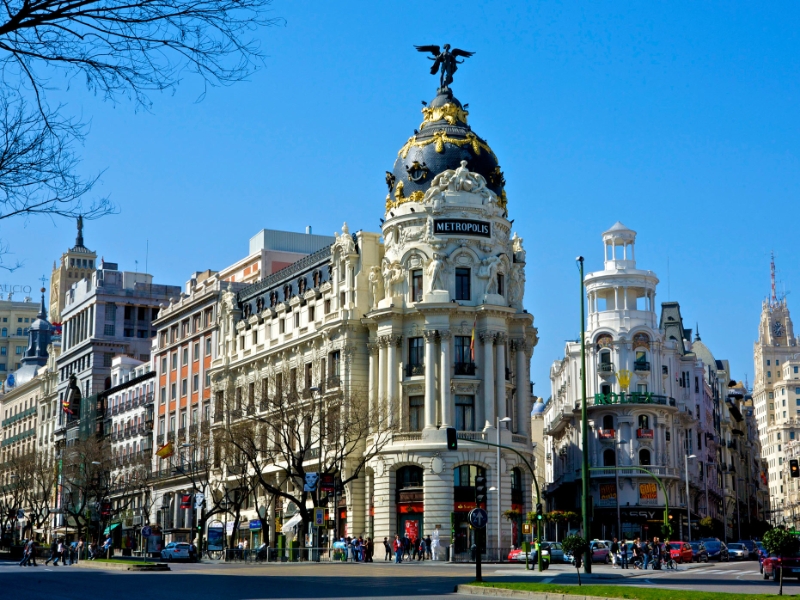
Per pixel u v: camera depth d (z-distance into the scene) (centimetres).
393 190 10269
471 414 9638
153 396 14425
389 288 9925
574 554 4931
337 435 8962
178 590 4378
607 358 13212
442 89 10612
